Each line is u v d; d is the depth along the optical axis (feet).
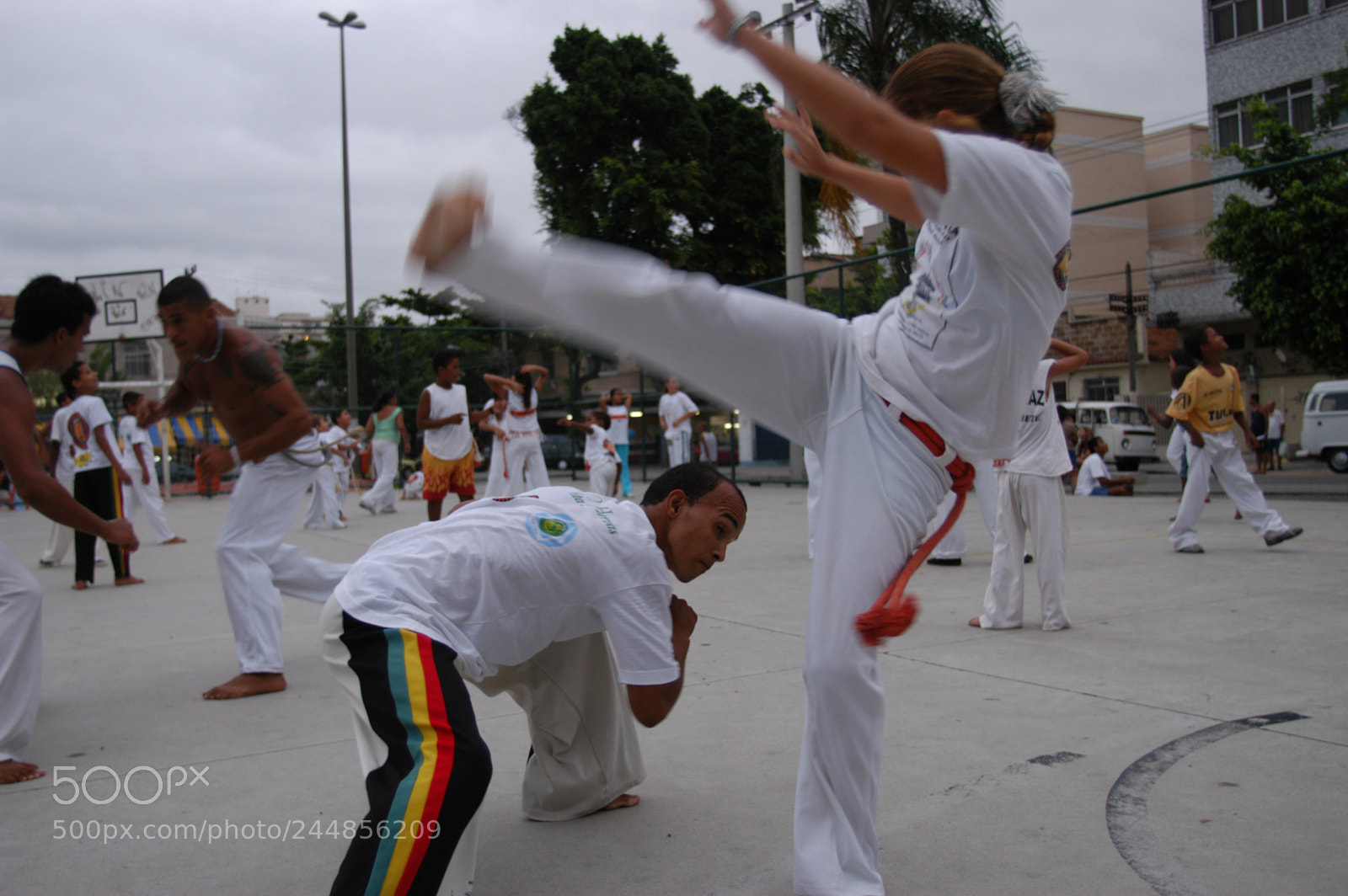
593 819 7.82
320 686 12.49
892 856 6.89
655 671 6.47
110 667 13.75
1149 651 12.94
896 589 5.56
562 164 79.05
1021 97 5.52
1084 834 7.16
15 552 31.22
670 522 6.95
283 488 12.59
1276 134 60.29
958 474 5.97
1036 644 13.62
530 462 32.17
